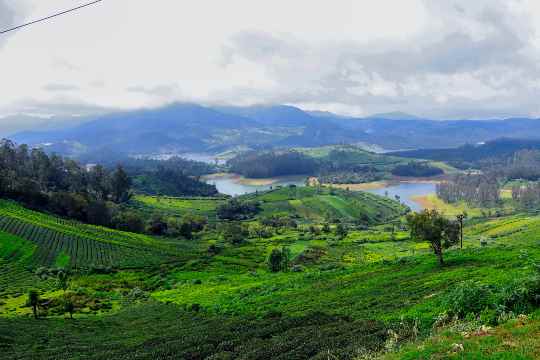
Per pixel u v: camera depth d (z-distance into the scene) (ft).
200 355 130.31
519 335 76.07
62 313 286.46
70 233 533.14
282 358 106.42
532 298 97.40
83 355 160.15
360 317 150.82
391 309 153.89
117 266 453.99
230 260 493.36
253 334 144.97
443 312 112.16
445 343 79.66
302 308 199.21
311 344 114.52
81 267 441.68
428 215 252.83
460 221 352.49
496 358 67.26
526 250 228.22
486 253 256.11
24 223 520.42
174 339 166.20
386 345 95.14
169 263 473.26
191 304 263.08
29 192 649.20
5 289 353.51
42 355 165.48
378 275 256.52
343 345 110.52
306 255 499.10
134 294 342.03
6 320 247.29
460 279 180.65
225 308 240.73
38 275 405.39
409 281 213.66
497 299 102.68
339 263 441.27
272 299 241.76
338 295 215.72
